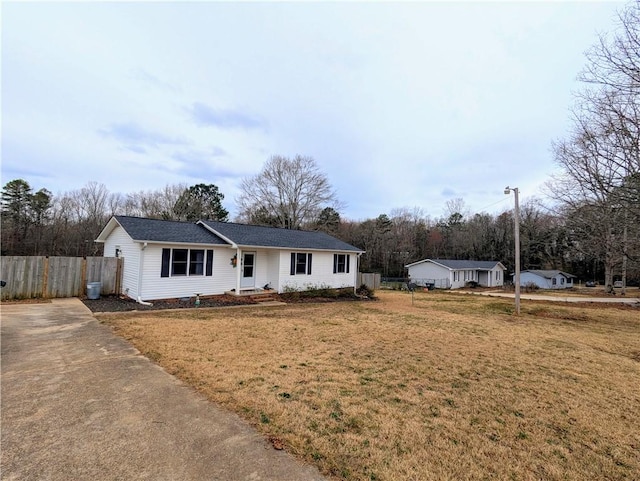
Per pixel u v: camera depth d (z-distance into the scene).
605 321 12.95
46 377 4.53
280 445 3.01
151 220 14.26
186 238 13.23
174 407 3.71
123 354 5.65
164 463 2.66
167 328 7.73
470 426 3.63
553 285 36.50
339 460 2.83
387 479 2.59
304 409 3.81
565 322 12.19
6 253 29.66
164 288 12.55
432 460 2.92
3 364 5.04
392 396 4.35
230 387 4.36
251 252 15.59
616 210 10.87
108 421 3.34
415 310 13.63
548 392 4.82
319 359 5.84
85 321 8.34
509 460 3.01
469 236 46.56
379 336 7.93
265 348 6.40
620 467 3.01
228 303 12.88
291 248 15.72
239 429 3.28
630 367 6.35
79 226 34.25
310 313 11.42
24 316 8.75
